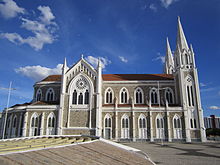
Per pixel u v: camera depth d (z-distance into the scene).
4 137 59.22
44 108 57.28
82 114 56.12
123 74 76.62
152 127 56.38
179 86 62.34
